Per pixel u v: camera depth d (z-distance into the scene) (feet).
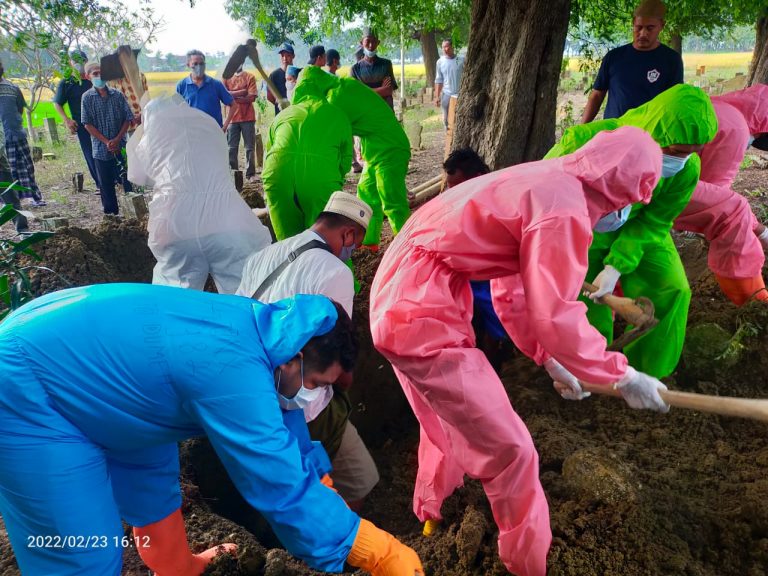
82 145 26.81
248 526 12.11
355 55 34.37
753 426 11.50
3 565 8.71
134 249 18.69
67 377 6.21
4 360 6.21
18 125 26.89
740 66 126.62
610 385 8.87
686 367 13.12
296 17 25.39
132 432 6.47
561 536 9.21
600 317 12.41
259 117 53.88
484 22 17.95
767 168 27.99
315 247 9.55
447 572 9.54
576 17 22.02
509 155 17.98
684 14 24.23
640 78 15.38
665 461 10.91
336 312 6.79
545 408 12.62
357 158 33.35
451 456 9.50
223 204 12.80
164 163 12.59
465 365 8.30
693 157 10.43
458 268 8.50
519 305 10.26
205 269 13.24
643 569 8.48
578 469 10.04
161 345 6.20
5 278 13.05
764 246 13.62
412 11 24.66
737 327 13.42
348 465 10.62
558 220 7.67
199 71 25.63
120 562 7.06
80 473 6.42
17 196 23.15
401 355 8.51
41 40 17.84
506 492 8.38
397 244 9.04
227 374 6.13
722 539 9.02
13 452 6.18
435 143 41.42
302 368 6.72
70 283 15.10
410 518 11.79
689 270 16.84
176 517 8.39
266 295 9.36
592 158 8.15
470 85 18.49
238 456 6.14
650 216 10.67
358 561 6.70
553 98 17.74
